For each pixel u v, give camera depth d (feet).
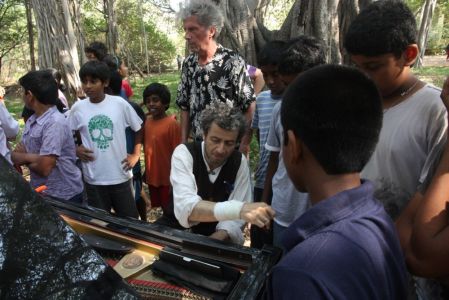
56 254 3.60
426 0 58.39
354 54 4.73
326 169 2.94
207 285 4.42
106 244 5.31
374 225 2.85
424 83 5.03
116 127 10.07
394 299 2.86
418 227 3.65
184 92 10.82
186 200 6.05
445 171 3.80
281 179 6.96
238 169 6.68
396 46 4.50
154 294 4.42
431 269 3.54
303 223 2.90
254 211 5.15
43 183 8.93
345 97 2.84
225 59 9.78
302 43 6.86
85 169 10.25
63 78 23.84
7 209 3.76
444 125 4.63
